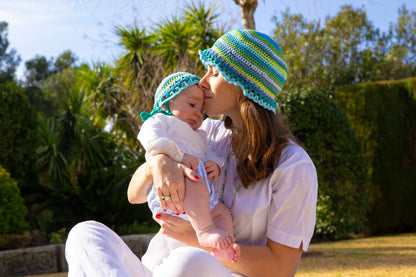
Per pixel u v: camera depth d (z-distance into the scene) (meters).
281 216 1.97
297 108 9.85
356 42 24.11
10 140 10.98
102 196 10.52
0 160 10.80
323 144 10.03
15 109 11.09
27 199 10.88
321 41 22.34
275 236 1.95
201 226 1.92
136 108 11.06
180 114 2.34
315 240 10.36
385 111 12.23
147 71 12.06
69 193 10.61
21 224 8.72
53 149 14.27
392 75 24.62
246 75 2.08
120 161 13.20
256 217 2.02
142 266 1.95
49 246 7.81
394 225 12.13
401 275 5.08
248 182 2.02
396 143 12.29
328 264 6.44
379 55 25.56
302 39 22.17
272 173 2.01
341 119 10.29
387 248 8.14
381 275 5.17
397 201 12.20
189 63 11.57
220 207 2.04
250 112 2.04
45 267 7.68
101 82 13.75
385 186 12.12
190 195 1.94
